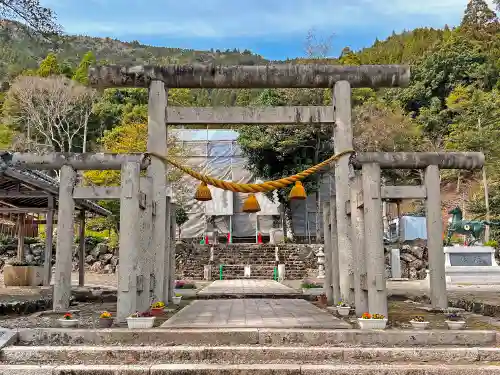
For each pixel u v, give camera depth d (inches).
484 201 1071.0
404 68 435.2
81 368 229.9
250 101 1334.9
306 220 1242.0
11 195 584.7
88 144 1541.6
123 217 333.4
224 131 1334.9
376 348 255.6
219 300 523.8
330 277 484.7
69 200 402.9
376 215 327.3
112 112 1539.1
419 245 1042.1
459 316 334.0
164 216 418.0
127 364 241.0
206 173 1302.9
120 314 323.0
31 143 1290.6
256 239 1253.7
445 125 1505.9
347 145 427.5
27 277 624.7
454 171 1395.2
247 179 1295.5
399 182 1211.2
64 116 1350.9
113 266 1019.3
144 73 426.0
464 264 797.9
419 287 677.3
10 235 1024.2
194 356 251.0
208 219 1272.1
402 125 1198.9
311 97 1120.8
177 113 432.8
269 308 424.8
